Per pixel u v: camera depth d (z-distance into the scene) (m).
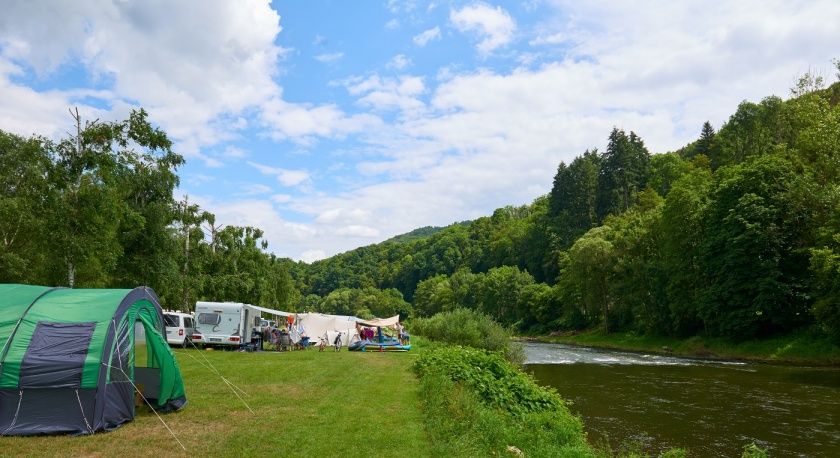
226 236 56.06
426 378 15.95
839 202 35.69
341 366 21.48
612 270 65.06
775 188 43.09
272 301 74.56
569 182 110.94
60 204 26.83
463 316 37.62
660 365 35.72
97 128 28.67
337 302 166.88
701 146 107.50
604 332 66.00
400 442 9.73
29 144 27.59
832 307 32.97
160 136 33.50
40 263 29.27
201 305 30.55
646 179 109.31
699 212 49.47
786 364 35.25
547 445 10.90
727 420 18.02
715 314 45.03
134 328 11.96
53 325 10.69
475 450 9.23
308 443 9.56
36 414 10.10
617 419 18.30
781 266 41.59
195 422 11.23
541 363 37.56
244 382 16.66
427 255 185.00
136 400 12.27
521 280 98.69
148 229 35.62
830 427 16.86
